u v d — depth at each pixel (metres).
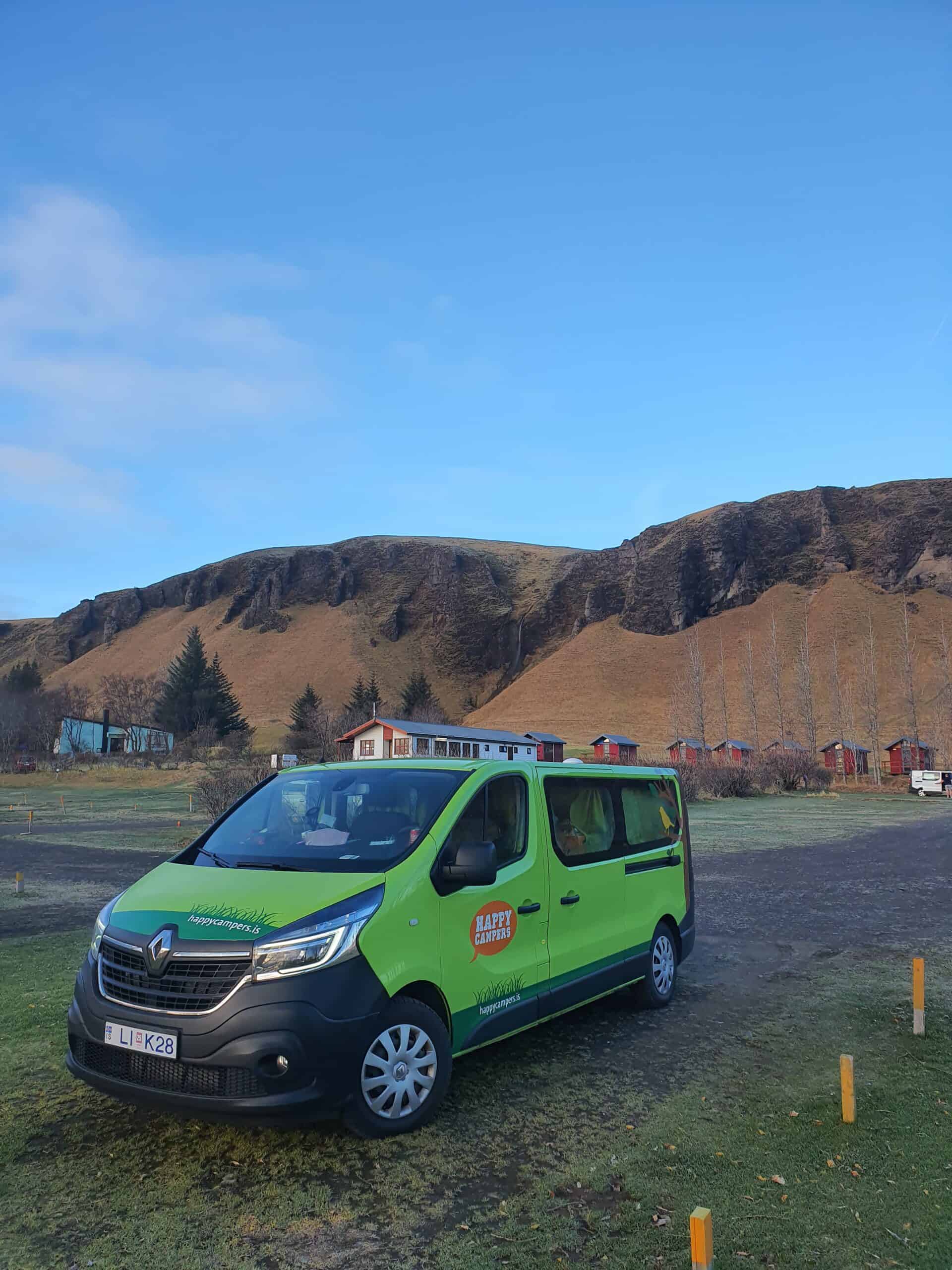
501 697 153.38
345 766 5.84
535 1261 3.25
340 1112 4.10
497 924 5.05
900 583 153.25
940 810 40.91
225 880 4.66
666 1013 6.78
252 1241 3.38
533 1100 4.87
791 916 11.50
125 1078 4.15
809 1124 4.55
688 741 96.44
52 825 27.78
